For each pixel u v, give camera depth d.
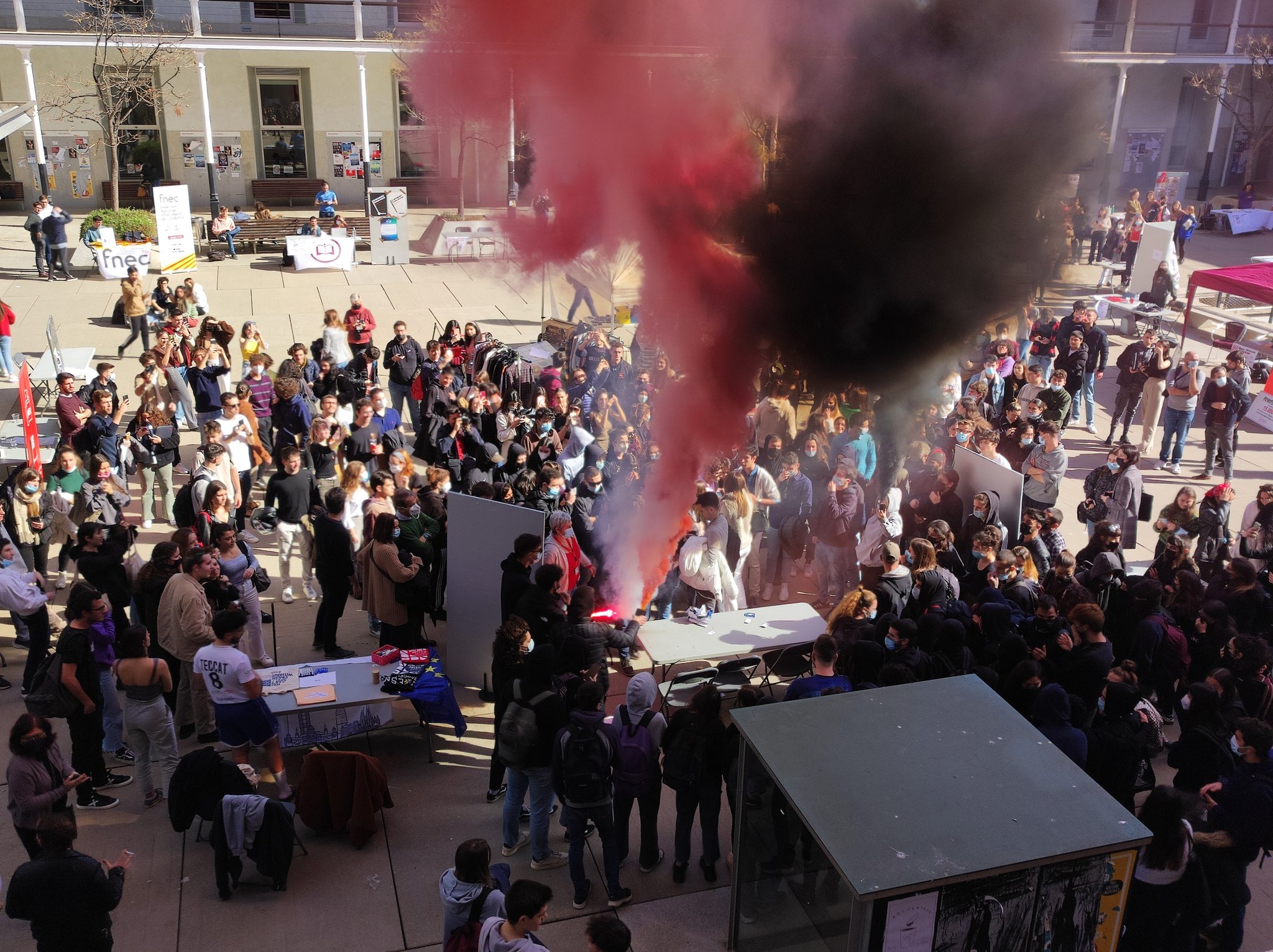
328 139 28.72
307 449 11.27
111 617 7.70
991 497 9.14
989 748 5.31
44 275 20.34
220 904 6.05
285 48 24.00
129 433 10.59
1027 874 4.59
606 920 4.39
